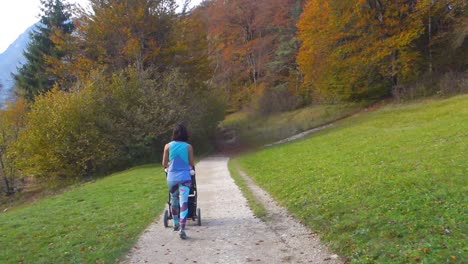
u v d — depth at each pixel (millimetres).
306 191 11203
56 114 28328
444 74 36500
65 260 6816
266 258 6488
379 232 6617
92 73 31891
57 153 28391
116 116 30188
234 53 65938
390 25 37250
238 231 8289
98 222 9758
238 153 34938
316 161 16625
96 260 6730
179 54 38781
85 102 29172
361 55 38719
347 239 6688
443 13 37719
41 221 10430
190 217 8758
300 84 56406
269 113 57000
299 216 8984
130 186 16734
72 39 38188
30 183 36062
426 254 5355
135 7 36281
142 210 10984
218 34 66000
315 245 6922
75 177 29141
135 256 6980
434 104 30375
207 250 7113
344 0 38594
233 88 66250
